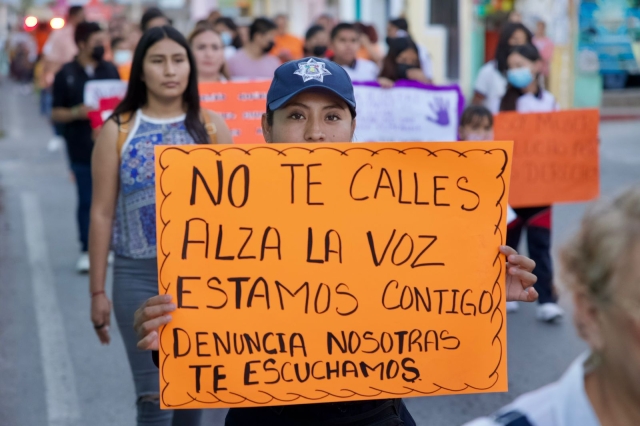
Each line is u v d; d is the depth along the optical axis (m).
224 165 2.43
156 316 2.39
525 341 5.82
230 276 2.43
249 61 8.41
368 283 2.45
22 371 5.32
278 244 2.44
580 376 1.50
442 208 2.47
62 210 10.41
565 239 1.48
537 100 6.75
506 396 4.95
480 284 2.47
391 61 7.22
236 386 2.41
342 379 2.43
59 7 35.00
